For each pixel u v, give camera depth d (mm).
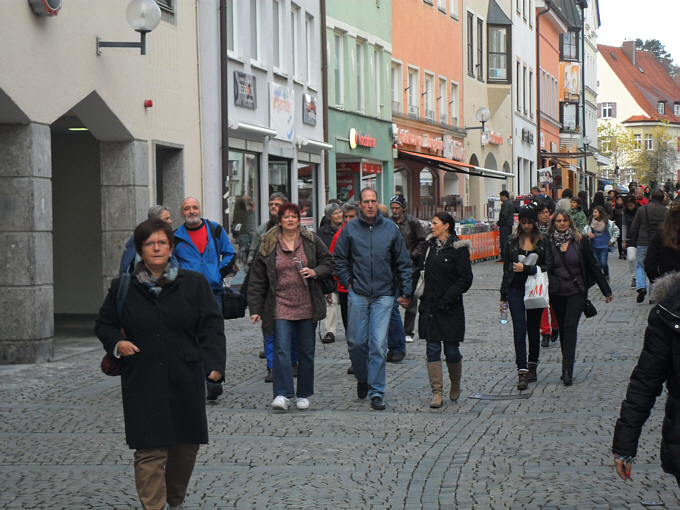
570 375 13117
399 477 8625
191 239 12688
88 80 17172
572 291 13234
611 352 15922
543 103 71625
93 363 15500
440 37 45312
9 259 15289
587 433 10164
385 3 38375
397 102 40250
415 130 42250
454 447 9719
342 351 16484
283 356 11711
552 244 13148
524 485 8211
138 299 6848
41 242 15430
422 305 11992
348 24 34656
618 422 5809
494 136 54344
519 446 9672
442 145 45125
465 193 49562
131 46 17516
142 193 19297
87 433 10523
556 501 7695
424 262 12031
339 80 34406
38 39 15398
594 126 107938
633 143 121750
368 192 12016
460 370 12102
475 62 51406
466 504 7734
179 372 6848
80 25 16891
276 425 10836
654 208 22609
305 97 30844
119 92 18484
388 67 38562
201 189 23469
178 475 7129
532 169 66750
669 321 5555
